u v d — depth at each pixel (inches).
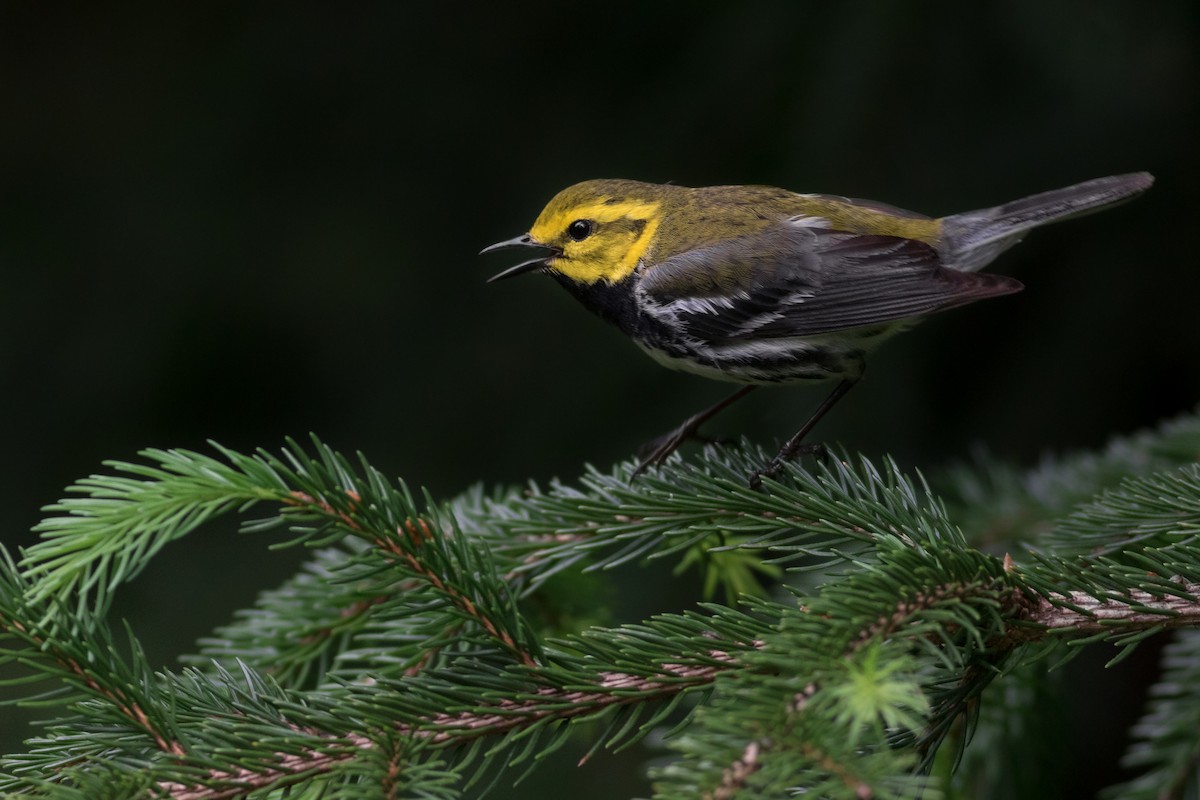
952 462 394.9
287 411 437.1
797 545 225.5
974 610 179.5
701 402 398.0
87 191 445.4
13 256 439.5
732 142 397.7
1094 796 419.8
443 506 265.6
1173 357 410.0
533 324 427.2
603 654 193.6
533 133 437.1
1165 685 248.8
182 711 193.5
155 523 196.5
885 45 387.5
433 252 437.7
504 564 256.4
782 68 396.5
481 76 442.6
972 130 399.9
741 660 177.6
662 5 428.8
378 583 248.8
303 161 445.1
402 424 426.3
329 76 447.2
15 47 470.9
